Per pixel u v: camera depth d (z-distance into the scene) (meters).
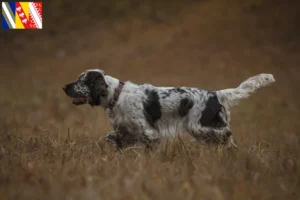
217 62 31.67
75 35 45.25
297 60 30.72
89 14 48.56
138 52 36.31
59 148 7.94
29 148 8.39
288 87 25.91
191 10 42.38
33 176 6.00
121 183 5.64
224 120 8.20
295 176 6.17
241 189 5.46
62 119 16.64
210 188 5.40
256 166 6.63
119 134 8.18
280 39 33.44
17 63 41.62
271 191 5.55
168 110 8.14
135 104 8.03
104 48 39.62
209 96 8.23
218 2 40.34
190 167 6.48
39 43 45.69
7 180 5.88
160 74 31.20
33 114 18.16
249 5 37.69
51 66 38.59
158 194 5.21
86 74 8.19
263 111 19.06
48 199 5.12
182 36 36.91
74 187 5.53
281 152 8.06
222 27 36.19
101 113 17.33
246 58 31.69
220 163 6.76
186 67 31.72
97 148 8.09
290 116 17.91
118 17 46.16
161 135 8.15
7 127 12.78
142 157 6.97
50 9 50.59
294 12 35.41
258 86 8.38
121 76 31.97
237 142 8.79
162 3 45.69
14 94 25.94
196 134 8.11
